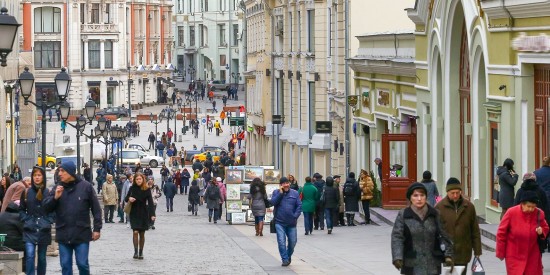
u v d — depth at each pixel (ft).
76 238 90.12
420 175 181.57
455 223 85.56
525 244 82.58
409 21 239.91
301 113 290.15
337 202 166.09
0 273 94.89
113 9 643.45
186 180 335.26
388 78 203.31
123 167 364.17
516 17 132.87
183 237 161.27
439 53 168.66
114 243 147.33
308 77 281.74
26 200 95.91
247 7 398.62
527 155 131.54
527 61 129.39
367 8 240.12
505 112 136.15
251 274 108.68
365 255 129.39
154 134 536.01
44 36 623.77
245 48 409.08
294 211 117.91
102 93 642.63
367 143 225.15
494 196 143.74
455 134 164.66
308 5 279.08
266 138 346.54
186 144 510.58
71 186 90.53
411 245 74.08
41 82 622.13
